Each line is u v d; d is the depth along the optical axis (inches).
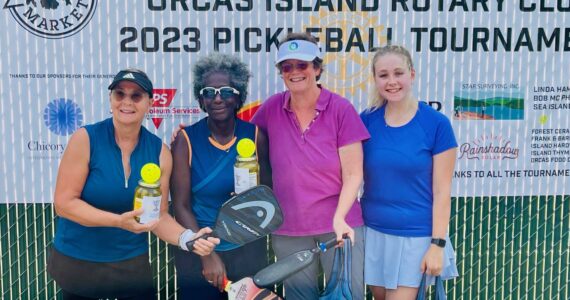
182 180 132.6
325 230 132.7
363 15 153.9
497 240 166.9
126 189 122.6
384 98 132.4
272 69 154.3
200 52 153.2
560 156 163.2
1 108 152.4
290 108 132.0
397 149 127.1
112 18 150.9
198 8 151.5
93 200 122.5
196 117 155.2
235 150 132.3
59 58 151.6
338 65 154.9
